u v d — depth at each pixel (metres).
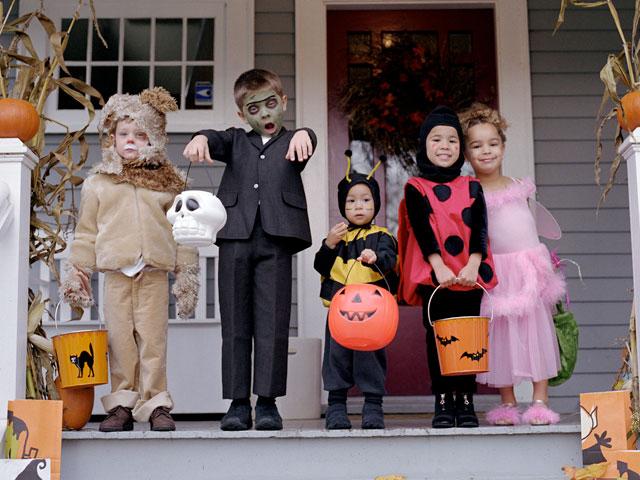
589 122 5.18
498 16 5.26
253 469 3.09
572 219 5.09
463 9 5.39
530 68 5.22
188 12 5.25
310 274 5.02
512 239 3.59
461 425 3.30
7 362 3.10
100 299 4.77
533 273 3.51
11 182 3.19
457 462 3.10
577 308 5.01
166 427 3.23
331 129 5.30
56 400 3.10
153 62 5.23
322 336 4.98
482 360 3.14
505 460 3.11
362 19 5.39
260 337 3.33
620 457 2.92
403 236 3.57
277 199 3.41
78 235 3.50
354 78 5.36
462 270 3.33
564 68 5.23
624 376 3.44
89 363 3.17
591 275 5.04
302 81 5.20
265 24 5.26
